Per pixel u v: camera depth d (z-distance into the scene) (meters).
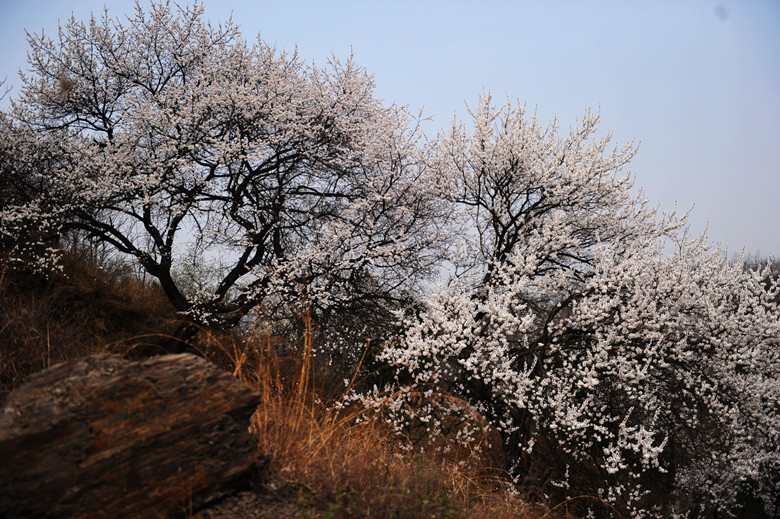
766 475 9.92
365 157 11.74
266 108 11.34
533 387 8.22
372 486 3.98
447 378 8.85
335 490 3.73
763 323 8.66
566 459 9.30
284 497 3.55
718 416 8.56
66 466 2.86
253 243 11.23
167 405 3.28
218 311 10.82
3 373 5.52
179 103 11.11
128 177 10.58
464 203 10.95
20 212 10.37
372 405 7.06
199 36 12.05
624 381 8.16
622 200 10.52
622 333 8.20
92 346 8.39
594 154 10.37
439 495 4.62
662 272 8.77
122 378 3.20
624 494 9.01
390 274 11.68
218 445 3.39
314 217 11.77
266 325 7.41
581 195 10.07
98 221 11.20
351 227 11.00
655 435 9.76
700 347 8.69
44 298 9.02
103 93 11.48
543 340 8.73
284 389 5.80
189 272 13.91
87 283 11.41
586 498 8.50
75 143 10.65
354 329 11.13
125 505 2.98
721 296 9.02
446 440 8.31
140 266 13.80
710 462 9.16
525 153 10.12
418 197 11.62
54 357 6.48
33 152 10.81
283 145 11.75
